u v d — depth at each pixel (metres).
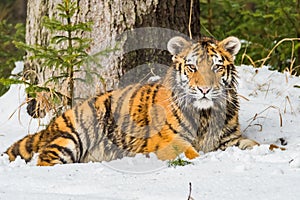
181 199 8.84
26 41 15.82
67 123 12.56
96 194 9.22
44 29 15.22
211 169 10.22
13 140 13.59
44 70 15.05
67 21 14.20
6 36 20.20
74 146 12.44
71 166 10.91
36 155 12.38
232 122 12.18
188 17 15.05
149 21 14.56
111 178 9.98
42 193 9.30
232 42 12.20
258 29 19.56
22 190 9.59
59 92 13.97
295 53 18.72
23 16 25.81
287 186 9.19
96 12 14.46
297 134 12.76
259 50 18.80
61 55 14.40
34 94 13.88
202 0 19.56
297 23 18.78
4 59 19.73
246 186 9.27
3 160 11.82
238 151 11.05
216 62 11.91
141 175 10.16
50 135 12.53
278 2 19.52
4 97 15.84
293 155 10.84
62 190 9.54
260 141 12.62
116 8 14.40
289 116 13.66
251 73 15.69
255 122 13.40
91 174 10.28
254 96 14.66
